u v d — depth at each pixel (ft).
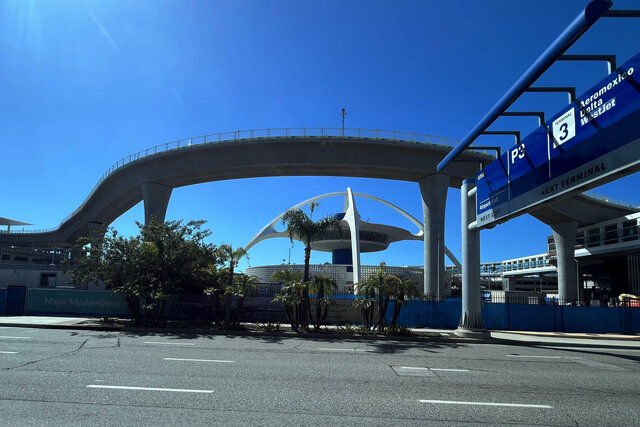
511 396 25.16
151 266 70.90
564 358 44.19
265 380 28.04
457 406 22.48
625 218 154.20
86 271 75.10
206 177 156.76
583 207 156.35
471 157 139.54
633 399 25.17
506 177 55.11
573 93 45.47
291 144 141.59
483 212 61.16
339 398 23.57
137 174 166.40
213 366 33.01
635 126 34.60
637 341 66.54
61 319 74.02
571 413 21.67
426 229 142.10
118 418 18.98
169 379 27.58
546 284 309.83
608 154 37.32
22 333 54.85
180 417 19.35
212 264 73.51
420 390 26.13
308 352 43.11
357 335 60.64
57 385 25.20
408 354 43.50
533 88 45.60
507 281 255.50
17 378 26.99
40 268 213.25
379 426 18.74
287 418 19.56
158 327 65.41
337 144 140.26
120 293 72.28
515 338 63.16
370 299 63.93
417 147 138.31
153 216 78.95
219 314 76.18
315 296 78.69
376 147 139.95
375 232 184.24
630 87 35.29
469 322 61.67
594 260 191.52
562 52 37.81
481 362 39.17
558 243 166.91
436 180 141.79
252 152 144.87
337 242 176.96
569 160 42.65
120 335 55.47
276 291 84.33
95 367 31.24
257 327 66.74
